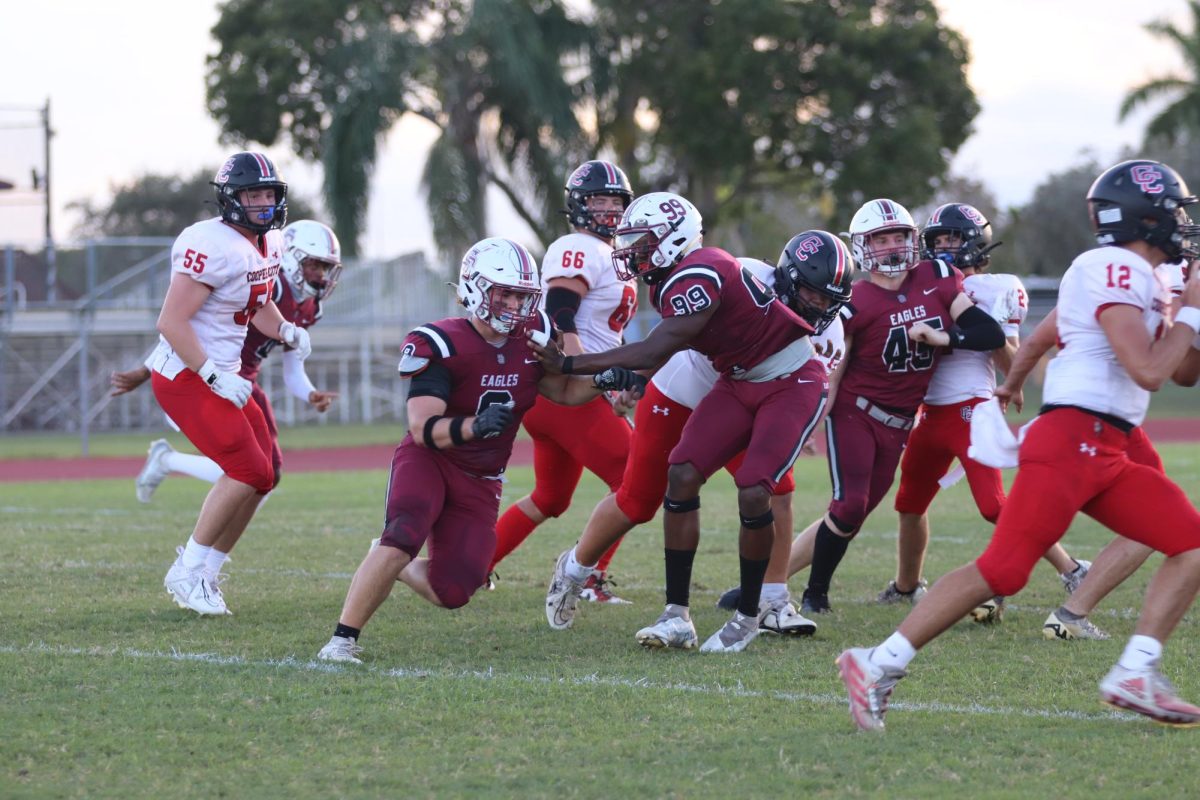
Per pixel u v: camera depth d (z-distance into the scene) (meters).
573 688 18.94
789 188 120.56
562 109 103.12
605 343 26.94
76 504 46.00
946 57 109.81
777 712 17.61
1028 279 124.31
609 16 107.00
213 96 108.06
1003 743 16.08
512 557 32.28
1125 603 26.12
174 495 49.59
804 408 21.91
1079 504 16.75
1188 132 140.00
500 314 20.58
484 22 99.75
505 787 14.56
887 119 108.81
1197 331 16.44
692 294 20.91
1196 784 14.48
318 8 103.81
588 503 45.00
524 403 21.55
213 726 16.89
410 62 98.19
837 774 14.95
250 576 29.22
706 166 109.44
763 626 23.28
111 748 15.93
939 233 25.69
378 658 21.03
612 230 26.66
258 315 27.17
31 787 14.52
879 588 28.34
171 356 24.55
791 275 22.48
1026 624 24.14
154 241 92.75
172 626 23.42
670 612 22.00
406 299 100.75
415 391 20.72
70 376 101.81
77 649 21.33
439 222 97.62
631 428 25.72
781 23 103.88
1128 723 17.02
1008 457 17.48
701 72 104.69
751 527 21.44
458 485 21.53
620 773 15.01
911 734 16.50
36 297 93.00
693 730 16.70
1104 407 16.73
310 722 17.08
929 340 23.55
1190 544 16.61
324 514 42.16
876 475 24.75
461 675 19.73
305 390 29.52
